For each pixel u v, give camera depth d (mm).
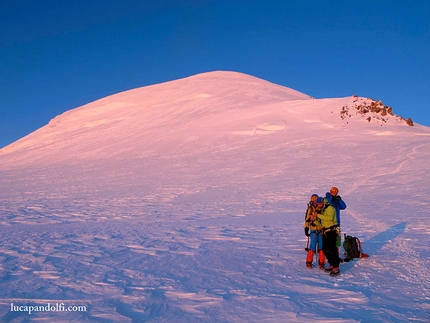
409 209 13258
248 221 12320
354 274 6496
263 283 5992
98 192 22047
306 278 6281
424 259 7191
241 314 4762
